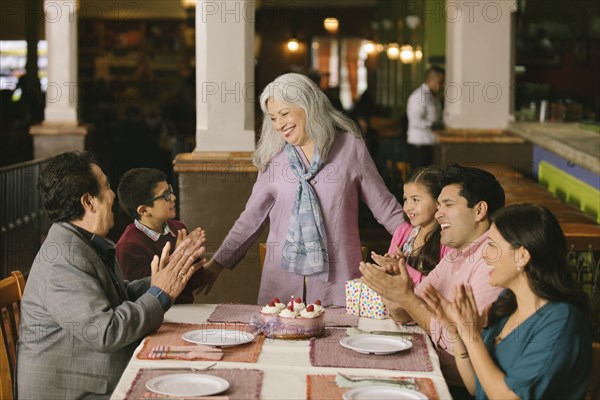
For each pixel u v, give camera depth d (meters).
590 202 6.88
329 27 22.09
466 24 9.63
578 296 2.86
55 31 11.19
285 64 22.33
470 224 3.52
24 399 3.46
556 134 7.84
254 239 4.67
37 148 11.14
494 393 2.82
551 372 2.76
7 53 17.22
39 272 3.48
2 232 7.61
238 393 2.86
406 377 3.04
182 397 2.79
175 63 19.38
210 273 4.69
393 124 16.09
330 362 3.21
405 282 3.57
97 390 3.46
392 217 4.54
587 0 11.65
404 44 15.86
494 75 9.67
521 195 7.51
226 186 6.71
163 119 13.76
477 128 9.69
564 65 12.84
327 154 4.41
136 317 3.46
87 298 3.41
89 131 11.54
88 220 3.60
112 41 19.28
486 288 3.44
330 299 4.45
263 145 4.52
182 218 6.74
